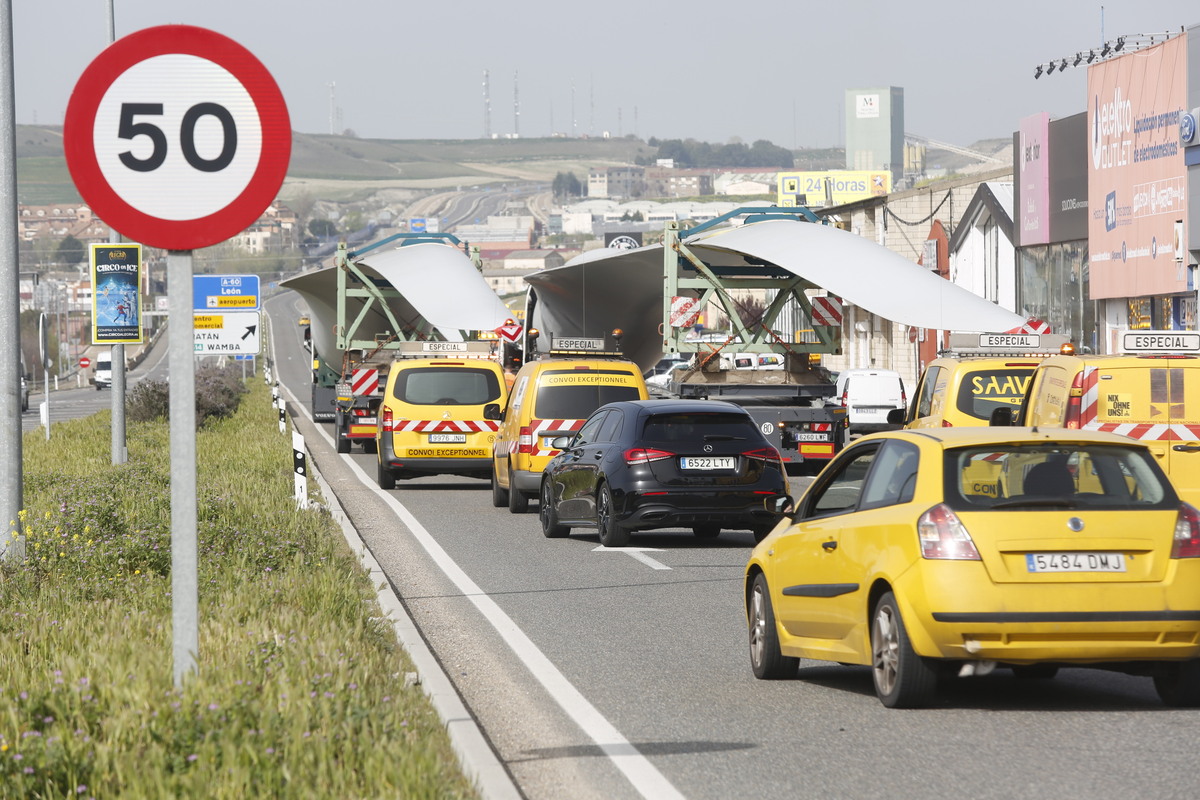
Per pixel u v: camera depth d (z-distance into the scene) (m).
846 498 32.09
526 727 28.45
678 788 23.66
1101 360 52.12
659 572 51.34
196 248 20.23
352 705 23.45
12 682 26.59
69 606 35.94
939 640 27.64
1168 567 27.69
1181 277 127.25
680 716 29.19
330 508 69.06
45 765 20.16
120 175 20.00
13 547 45.03
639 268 112.06
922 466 28.94
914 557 27.95
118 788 19.75
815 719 28.61
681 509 57.31
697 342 100.62
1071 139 154.38
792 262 93.81
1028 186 165.12
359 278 130.50
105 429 126.12
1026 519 27.73
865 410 137.12
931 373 73.56
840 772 24.38
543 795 23.48
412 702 27.20
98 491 60.94
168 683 24.02
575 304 124.69
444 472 87.75
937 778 23.83
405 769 20.41
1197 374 51.69
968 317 88.62
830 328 98.38
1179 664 28.72
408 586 48.09
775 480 58.50
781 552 32.91
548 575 50.66
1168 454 51.50
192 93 20.11
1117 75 138.12
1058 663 28.08
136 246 87.81
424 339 130.38
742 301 111.56
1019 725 27.69
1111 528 27.73
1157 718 28.27
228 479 72.44
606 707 30.14
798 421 92.00
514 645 37.38
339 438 120.81
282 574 41.97
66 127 19.89
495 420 87.31
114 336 88.38
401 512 73.88
